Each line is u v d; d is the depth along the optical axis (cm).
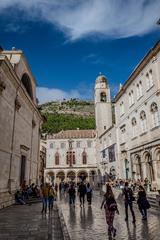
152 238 852
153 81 2683
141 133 3012
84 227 1095
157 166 2584
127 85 3544
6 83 1945
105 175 5044
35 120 3328
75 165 7669
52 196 1627
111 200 926
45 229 1008
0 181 1806
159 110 2550
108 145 5022
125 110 3678
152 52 2638
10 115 2078
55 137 7969
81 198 2112
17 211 1620
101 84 7031
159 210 1491
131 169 3359
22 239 827
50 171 7638
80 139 7875
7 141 1992
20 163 2448
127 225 1121
